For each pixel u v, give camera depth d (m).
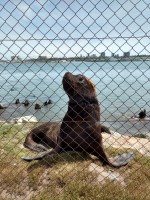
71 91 2.56
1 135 3.25
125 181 2.21
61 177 2.15
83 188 2.01
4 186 2.05
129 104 7.24
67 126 2.61
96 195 1.95
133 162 2.52
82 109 2.57
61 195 1.97
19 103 7.33
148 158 2.63
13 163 2.43
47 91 9.84
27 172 2.26
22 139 3.21
